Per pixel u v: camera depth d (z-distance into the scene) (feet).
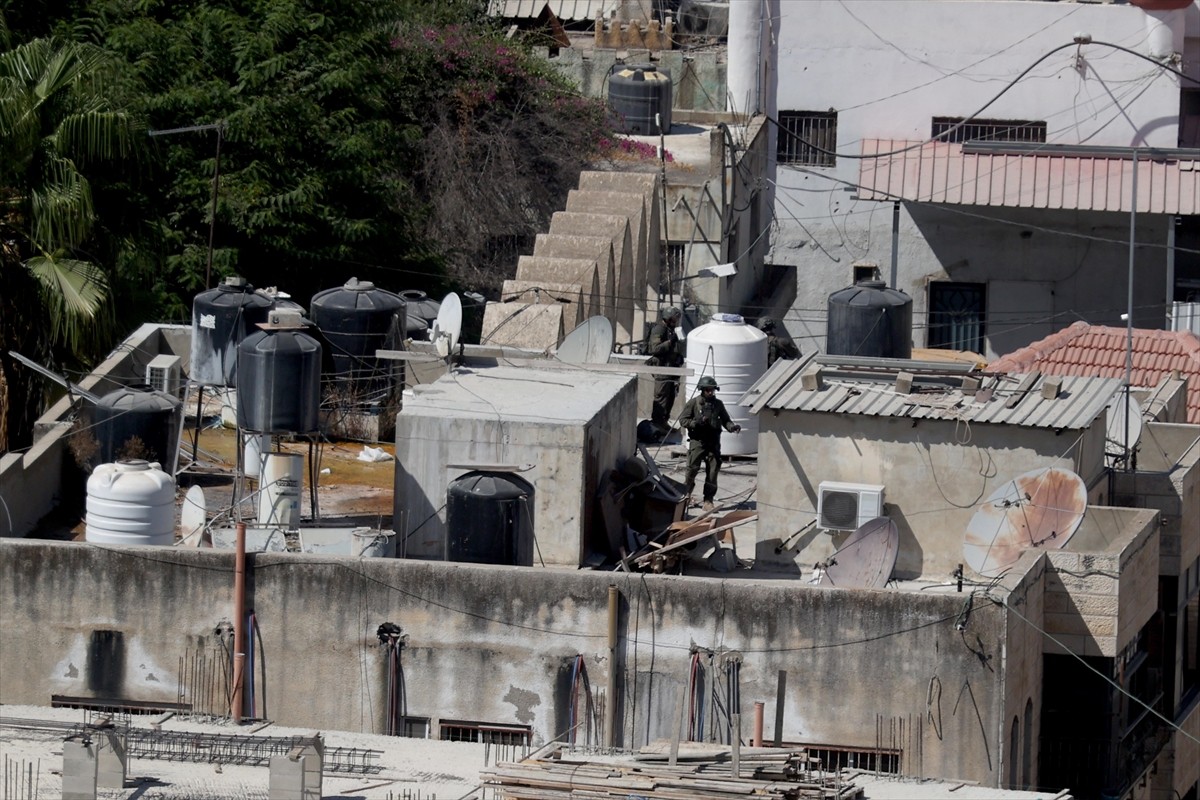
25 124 480.23
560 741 337.52
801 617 335.47
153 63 577.43
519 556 358.64
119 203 534.37
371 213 599.16
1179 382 494.59
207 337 423.23
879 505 371.35
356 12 606.96
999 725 332.19
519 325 487.61
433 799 287.07
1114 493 408.87
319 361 384.47
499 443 367.25
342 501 398.01
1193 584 428.15
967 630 331.57
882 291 490.90
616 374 404.16
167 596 347.56
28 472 382.63
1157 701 409.28
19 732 304.91
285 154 583.17
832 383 385.29
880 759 332.60
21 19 579.07
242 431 387.96
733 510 392.27
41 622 349.82
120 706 350.43
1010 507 360.89
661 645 338.95
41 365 454.81
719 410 398.21
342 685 345.31
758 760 286.05
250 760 295.89
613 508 374.43
